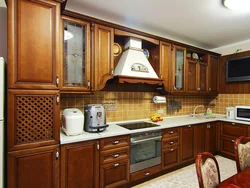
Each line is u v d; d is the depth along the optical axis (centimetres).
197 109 396
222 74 380
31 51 158
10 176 150
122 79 231
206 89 359
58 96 173
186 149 289
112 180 209
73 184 182
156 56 290
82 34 212
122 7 212
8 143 149
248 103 333
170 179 249
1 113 145
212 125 334
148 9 216
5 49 194
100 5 207
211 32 295
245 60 328
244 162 156
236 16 232
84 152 189
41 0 163
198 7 209
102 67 223
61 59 193
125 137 221
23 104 156
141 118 304
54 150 171
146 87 311
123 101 284
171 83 299
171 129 269
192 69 334
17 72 152
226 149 329
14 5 150
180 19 244
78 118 195
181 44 310
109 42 228
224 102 379
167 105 343
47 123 168
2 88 146
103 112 217
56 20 170
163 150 258
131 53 257
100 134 201
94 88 218
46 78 166
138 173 231
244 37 321
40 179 164
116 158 212
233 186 112
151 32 296
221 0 192
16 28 151
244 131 299
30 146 159
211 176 116
